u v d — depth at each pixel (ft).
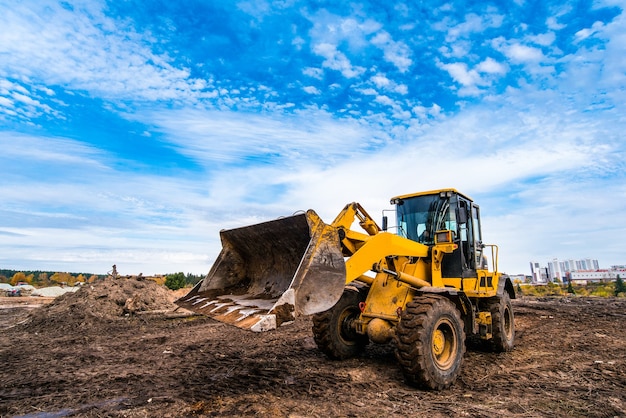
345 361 20.20
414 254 19.62
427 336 15.52
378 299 19.19
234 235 19.33
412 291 18.95
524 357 21.70
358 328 19.26
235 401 14.07
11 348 26.81
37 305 67.10
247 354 22.63
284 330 31.50
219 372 18.47
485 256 24.94
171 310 46.96
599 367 19.29
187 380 17.17
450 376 16.06
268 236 17.62
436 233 20.68
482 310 23.32
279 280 17.22
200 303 17.87
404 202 23.12
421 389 15.56
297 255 16.67
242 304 16.28
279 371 18.38
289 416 12.58
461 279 20.52
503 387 16.11
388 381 16.66
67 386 16.74
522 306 46.98
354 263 16.02
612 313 39.96
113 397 15.06
